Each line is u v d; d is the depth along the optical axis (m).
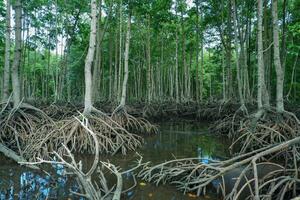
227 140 10.80
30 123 8.69
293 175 4.69
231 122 11.76
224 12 17.08
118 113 11.88
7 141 8.28
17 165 6.79
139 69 28.53
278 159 6.65
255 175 4.41
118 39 22.95
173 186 5.55
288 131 8.68
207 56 36.34
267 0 15.20
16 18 8.83
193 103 20.36
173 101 21.88
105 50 24.45
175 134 12.22
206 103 19.23
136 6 13.92
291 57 20.77
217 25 17.52
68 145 8.46
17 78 8.95
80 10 17.02
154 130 12.46
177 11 19.77
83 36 19.58
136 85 32.78
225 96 17.81
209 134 12.25
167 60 29.39
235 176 5.11
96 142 4.99
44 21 18.86
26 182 5.68
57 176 6.05
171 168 5.70
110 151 8.47
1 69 21.30
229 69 16.67
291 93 22.58
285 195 4.54
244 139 9.28
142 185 5.61
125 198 4.96
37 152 7.42
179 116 19.59
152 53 26.28
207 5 18.09
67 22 17.89
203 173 5.26
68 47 18.70
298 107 14.85
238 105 15.36
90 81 9.07
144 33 23.36
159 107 18.48
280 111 9.04
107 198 4.64
